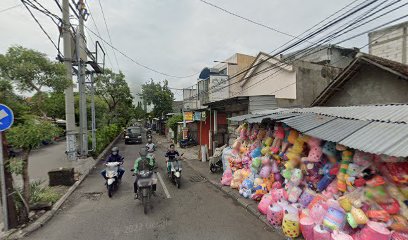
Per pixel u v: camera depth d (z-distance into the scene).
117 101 26.20
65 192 7.14
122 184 8.27
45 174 9.66
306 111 6.53
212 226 4.98
